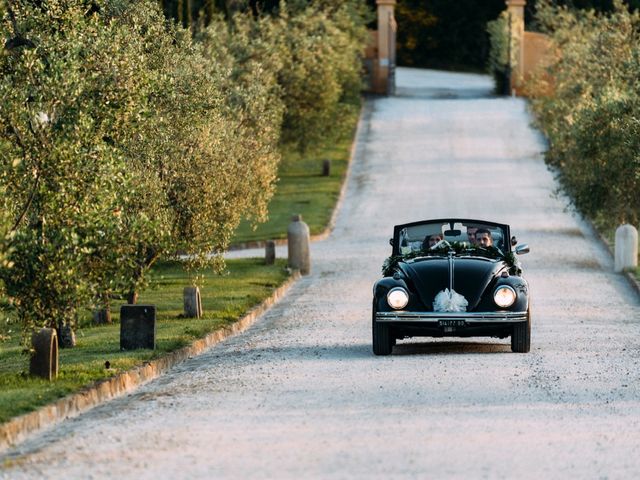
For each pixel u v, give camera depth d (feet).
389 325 99.19
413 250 111.04
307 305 147.64
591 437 63.62
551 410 71.82
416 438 63.46
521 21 424.46
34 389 77.41
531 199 261.85
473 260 102.89
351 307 143.74
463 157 316.19
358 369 91.04
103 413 74.28
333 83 284.61
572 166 190.39
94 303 92.43
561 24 344.49
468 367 90.84
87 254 87.40
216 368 95.40
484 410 71.87
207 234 132.16
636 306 143.13
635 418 69.10
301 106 283.38
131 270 93.40
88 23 106.42
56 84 88.28
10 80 89.66
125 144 111.14
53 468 57.52
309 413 71.61
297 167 312.09
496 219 240.32
